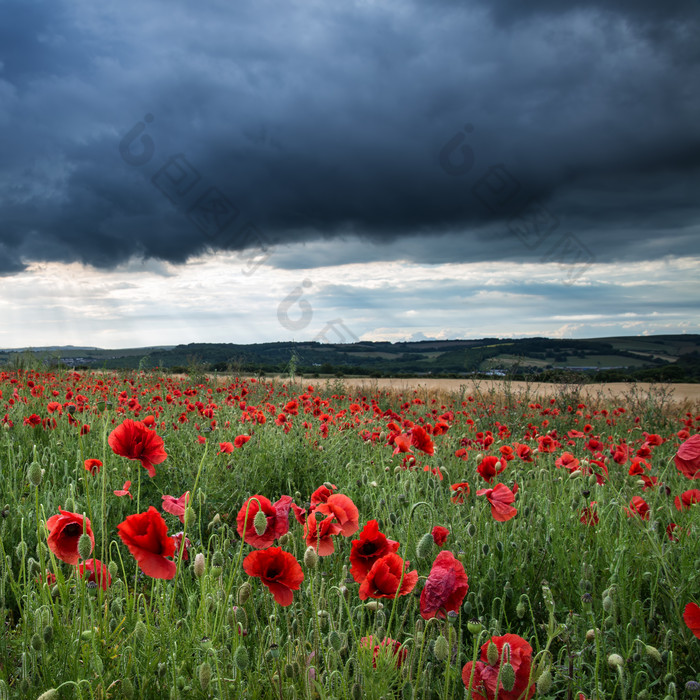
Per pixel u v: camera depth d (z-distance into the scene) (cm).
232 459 495
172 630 181
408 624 236
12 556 308
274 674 171
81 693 146
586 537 324
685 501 333
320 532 194
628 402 1182
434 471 382
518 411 935
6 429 480
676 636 233
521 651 153
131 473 432
